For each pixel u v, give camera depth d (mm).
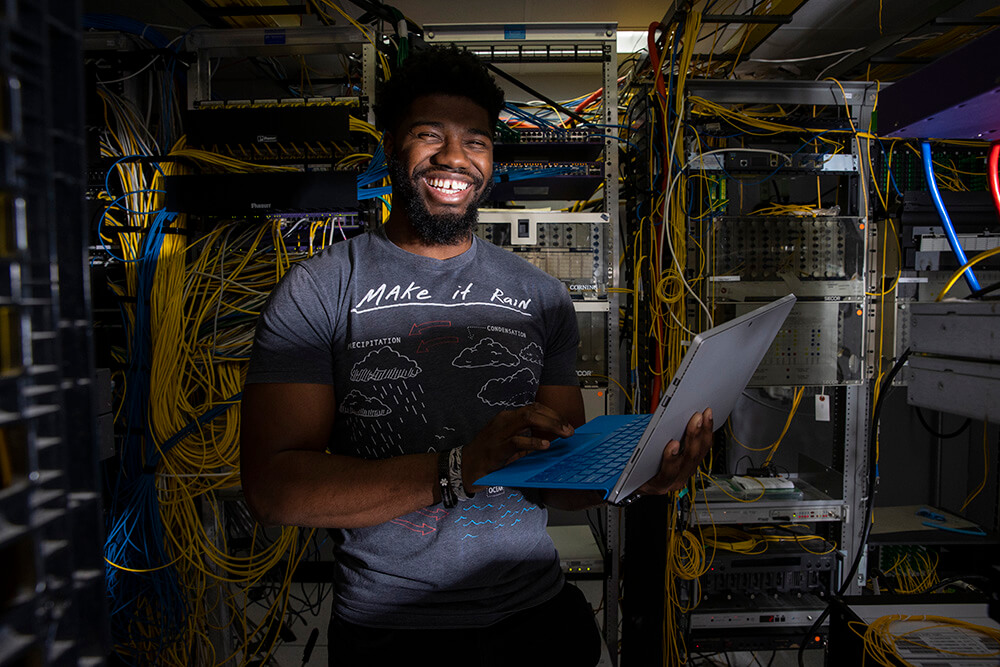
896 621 1178
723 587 2094
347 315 972
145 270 1889
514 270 1094
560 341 1129
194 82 2014
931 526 2232
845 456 2076
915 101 922
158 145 1993
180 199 1852
